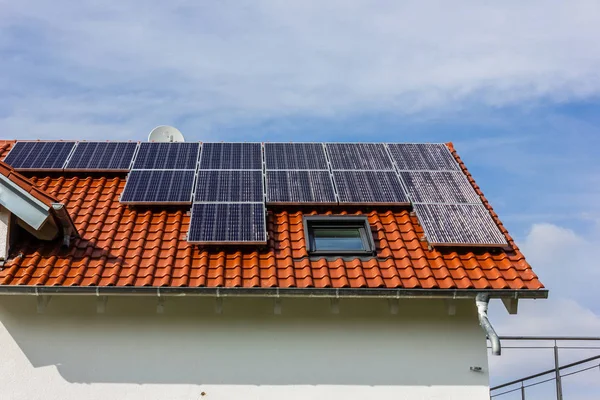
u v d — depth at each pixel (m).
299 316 8.34
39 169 10.62
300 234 9.17
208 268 8.34
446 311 8.47
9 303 8.12
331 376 8.09
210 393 7.92
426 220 9.30
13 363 7.89
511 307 8.45
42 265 8.18
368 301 8.43
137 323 8.19
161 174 10.32
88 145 11.56
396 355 8.23
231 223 8.92
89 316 8.18
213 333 8.20
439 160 11.29
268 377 8.05
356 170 10.70
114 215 9.59
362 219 9.43
